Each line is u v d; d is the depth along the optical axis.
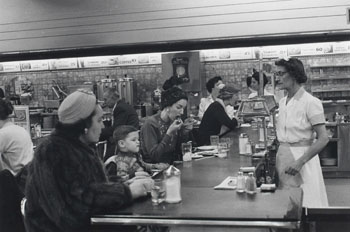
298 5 9.48
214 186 2.84
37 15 10.85
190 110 9.86
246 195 2.33
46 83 11.38
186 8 10.06
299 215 1.90
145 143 3.91
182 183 2.98
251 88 6.48
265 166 4.14
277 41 9.66
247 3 9.74
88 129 2.25
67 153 2.12
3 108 4.02
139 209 2.11
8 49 11.09
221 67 10.32
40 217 2.13
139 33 10.34
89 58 10.96
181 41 10.12
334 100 8.96
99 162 2.29
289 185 3.59
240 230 4.03
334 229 2.50
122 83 10.20
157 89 9.80
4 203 2.74
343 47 9.52
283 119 3.67
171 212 2.03
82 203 2.05
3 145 3.97
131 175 3.43
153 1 10.19
